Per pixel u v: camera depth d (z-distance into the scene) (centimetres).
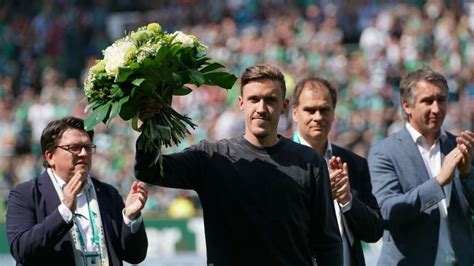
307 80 1593
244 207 1348
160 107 1321
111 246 1445
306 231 1370
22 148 4275
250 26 4975
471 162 1605
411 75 1647
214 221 1360
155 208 3347
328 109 1573
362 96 3966
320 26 4722
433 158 1653
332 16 4756
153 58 1298
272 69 1362
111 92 1316
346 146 3619
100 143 3909
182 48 1316
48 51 5359
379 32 4481
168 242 2869
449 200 1625
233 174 1355
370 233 1520
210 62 1355
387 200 1605
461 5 4500
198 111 4072
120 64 1293
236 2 5184
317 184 1371
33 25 5497
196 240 2866
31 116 4469
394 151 1650
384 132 3684
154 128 1312
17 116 4491
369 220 1515
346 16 4747
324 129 1573
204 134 3922
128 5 5528
